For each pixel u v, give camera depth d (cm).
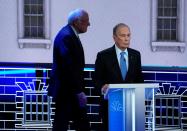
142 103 517
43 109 1077
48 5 1421
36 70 1082
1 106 1075
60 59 701
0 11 1418
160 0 1482
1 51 1401
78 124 722
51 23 1421
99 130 1054
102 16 1396
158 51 1418
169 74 1109
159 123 1103
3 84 1075
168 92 1108
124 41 726
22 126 1073
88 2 1402
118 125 537
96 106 1058
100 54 750
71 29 711
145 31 1425
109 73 738
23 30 1445
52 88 715
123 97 522
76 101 709
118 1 1405
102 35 1397
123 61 741
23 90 1079
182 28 1495
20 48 1403
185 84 1109
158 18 1485
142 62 1423
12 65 1077
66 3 1416
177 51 1423
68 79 693
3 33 1414
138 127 516
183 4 1503
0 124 1071
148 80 1108
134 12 1416
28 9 1466
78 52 698
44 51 1401
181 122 1105
